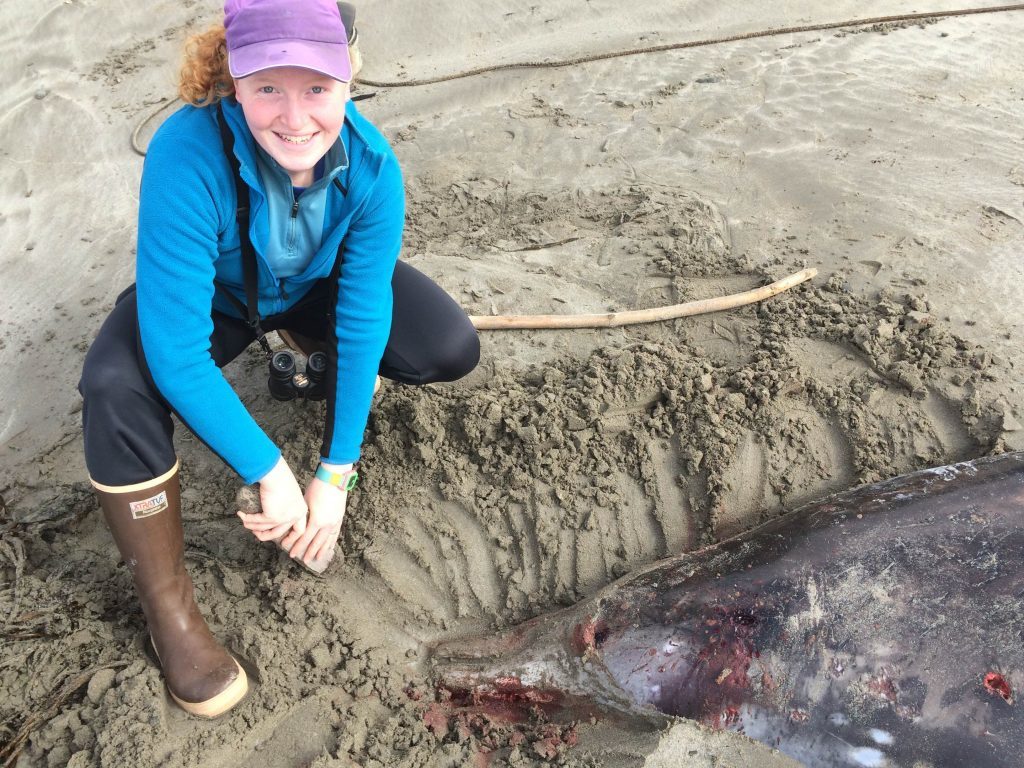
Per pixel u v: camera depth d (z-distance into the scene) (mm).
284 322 2598
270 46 1608
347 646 2516
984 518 2318
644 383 3119
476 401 3057
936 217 4090
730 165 4586
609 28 6176
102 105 5523
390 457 2971
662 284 3766
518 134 4965
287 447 3010
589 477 2928
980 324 3447
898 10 6277
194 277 1836
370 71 5816
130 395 1982
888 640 2092
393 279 2686
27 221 4531
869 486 2670
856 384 3189
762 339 3396
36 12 6516
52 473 3080
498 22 6312
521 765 2191
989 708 1982
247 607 2553
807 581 2234
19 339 3729
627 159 4688
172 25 6395
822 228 4066
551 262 3955
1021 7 6109
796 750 2055
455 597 2713
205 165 1790
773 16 6258
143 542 2104
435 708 2402
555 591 2727
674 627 2240
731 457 2969
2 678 2287
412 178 4613
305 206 1981
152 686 2191
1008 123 4852
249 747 2195
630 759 2078
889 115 4965
